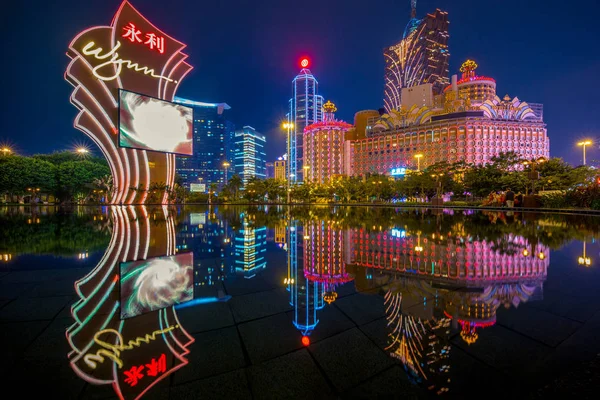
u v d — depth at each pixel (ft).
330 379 6.88
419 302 12.07
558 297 12.55
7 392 6.36
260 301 12.26
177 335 9.15
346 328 9.59
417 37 628.28
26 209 121.60
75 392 6.39
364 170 451.94
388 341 8.67
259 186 299.99
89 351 8.16
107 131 148.36
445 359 7.64
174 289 13.98
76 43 133.69
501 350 8.03
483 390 6.32
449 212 90.33
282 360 7.72
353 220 56.49
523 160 173.06
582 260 19.90
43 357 7.84
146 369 7.31
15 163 188.85
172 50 161.68
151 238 32.14
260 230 39.75
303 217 67.92
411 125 413.80
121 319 10.36
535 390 6.30
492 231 36.81
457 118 375.45
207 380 6.88
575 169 128.16
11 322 10.03
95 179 231.50
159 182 171.12
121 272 17.13
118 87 144.77
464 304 11.75
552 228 40.11
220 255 22.44
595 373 6.86
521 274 16.48
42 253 23.18
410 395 6.23
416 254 22.39
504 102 392.88
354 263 19.45
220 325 9.87
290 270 17.79
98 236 33.94
